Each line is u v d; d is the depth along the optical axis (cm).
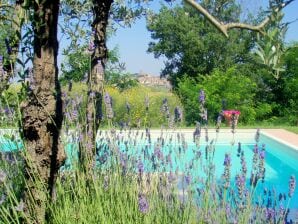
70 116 385
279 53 210
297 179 1127
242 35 3700
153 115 1398
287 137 1542
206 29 3834
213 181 378
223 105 384
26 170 302
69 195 338
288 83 2481
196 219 346
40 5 287
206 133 386
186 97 2262
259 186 491
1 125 332
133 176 372
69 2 508
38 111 299
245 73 3494
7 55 322
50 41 296
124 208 322
